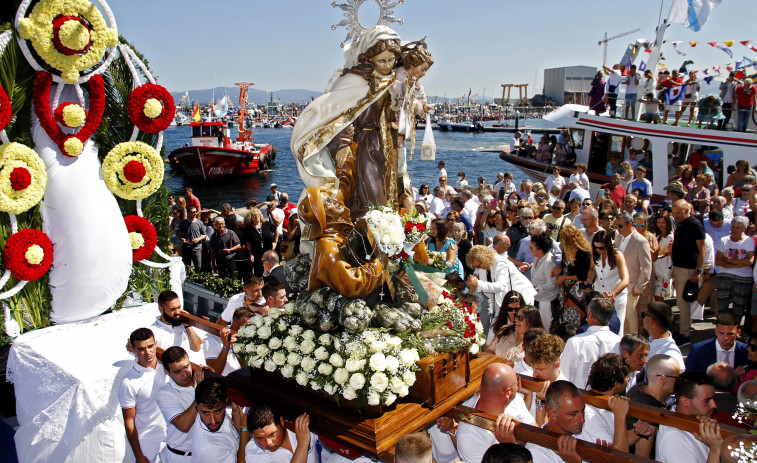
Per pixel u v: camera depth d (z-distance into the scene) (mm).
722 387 4922
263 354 4359
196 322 5625
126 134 6234
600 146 18984
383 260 4258
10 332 5504
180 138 81938
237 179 41719
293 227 10844
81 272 5582
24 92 5277
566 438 3508
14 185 5113
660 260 9148
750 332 8227
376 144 4648
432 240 7953
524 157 22906
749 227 9195
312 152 4371
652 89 17375
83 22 5367
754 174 13016
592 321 5582
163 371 5199
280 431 4133
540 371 4602
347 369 3887
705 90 17750
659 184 17141
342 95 4387
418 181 37312
